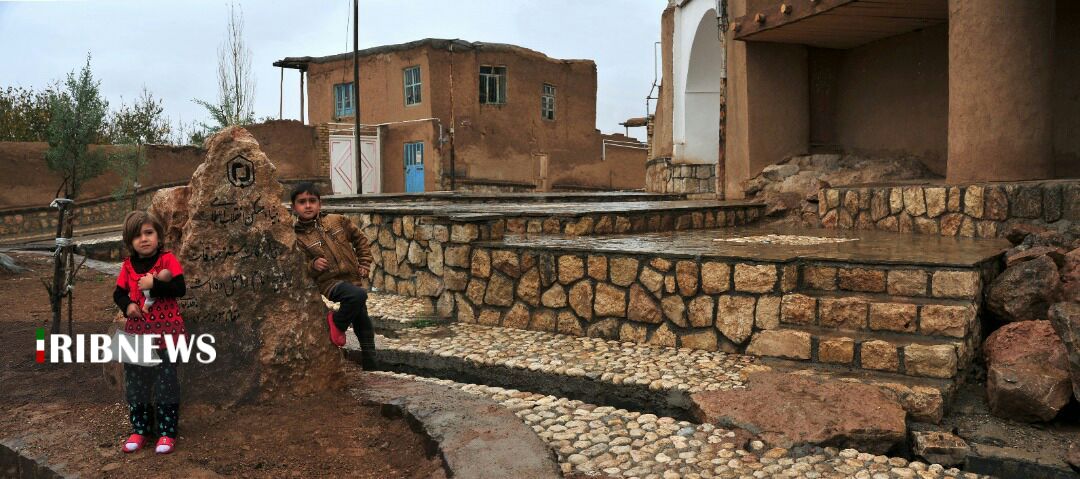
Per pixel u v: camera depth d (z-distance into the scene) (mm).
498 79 28766
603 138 32562
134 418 3889
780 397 4406
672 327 6000
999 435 4133
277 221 4625
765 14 11383
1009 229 7441
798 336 5195
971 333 5043
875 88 12391
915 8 10125
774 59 12398
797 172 12125
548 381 5328
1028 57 7898
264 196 4594
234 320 4453
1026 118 7910
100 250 14336
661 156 19375
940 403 4316
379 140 27844
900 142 12008
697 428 4195
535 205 11297
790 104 12547
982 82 8094
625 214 9180
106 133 23250
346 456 3877
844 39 12195
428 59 26750
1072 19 9141
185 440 3998
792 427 4070
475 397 4590
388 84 28000
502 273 6977
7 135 25000
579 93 31484
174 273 3934
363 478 3641
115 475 3529
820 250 6152
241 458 3795
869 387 4477
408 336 6629
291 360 4609
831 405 4270
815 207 10961
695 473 3613
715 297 5773
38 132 25172
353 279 5277
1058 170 9320
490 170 28562
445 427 3996
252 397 4504
